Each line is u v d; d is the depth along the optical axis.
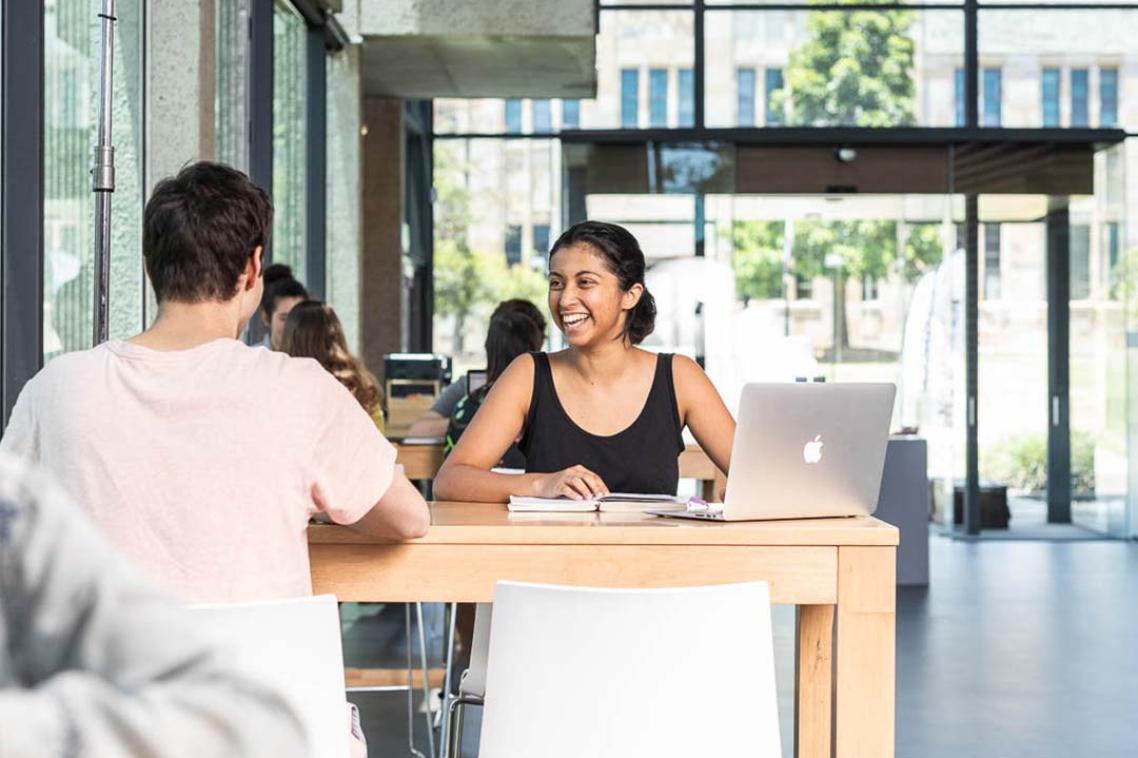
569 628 2.77
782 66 13.71
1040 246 13.60
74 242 4.99
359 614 8.48
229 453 2.53
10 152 4.46
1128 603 9.08
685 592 2.75
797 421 3.04
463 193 14.00
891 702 3.10
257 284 2.72
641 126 13.78
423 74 11.59
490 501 3.57
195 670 0.98
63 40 4.85
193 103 5.94
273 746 0.98
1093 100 13.64
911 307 13.62
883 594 3.09
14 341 4.46
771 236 13.68
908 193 13.66
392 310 12.73
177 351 2.57
